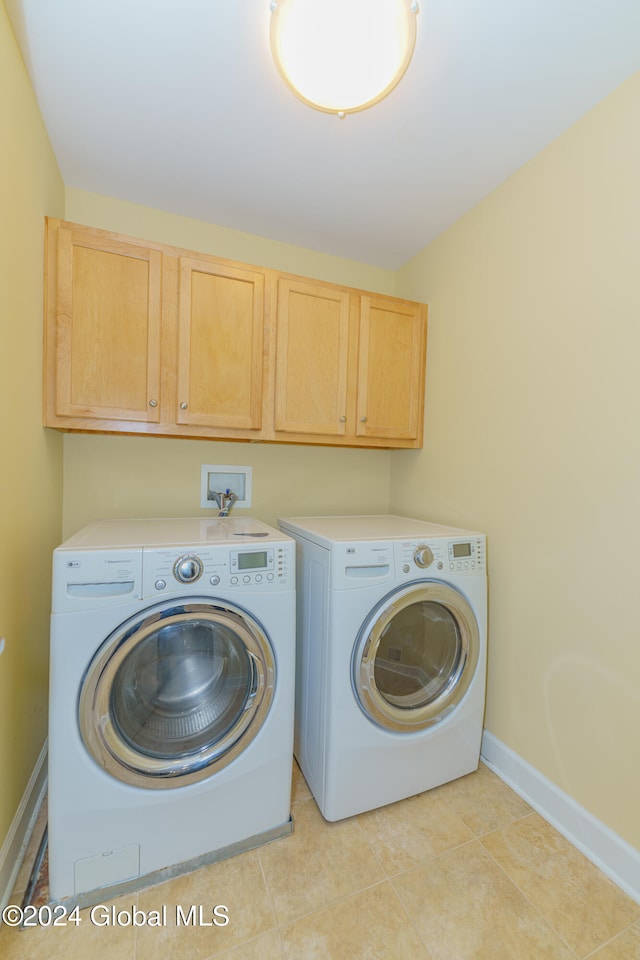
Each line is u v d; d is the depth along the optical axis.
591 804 1.30
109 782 1.12
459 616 1.55
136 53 1.16
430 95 1.27
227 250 2.01
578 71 1.19
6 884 1.11
